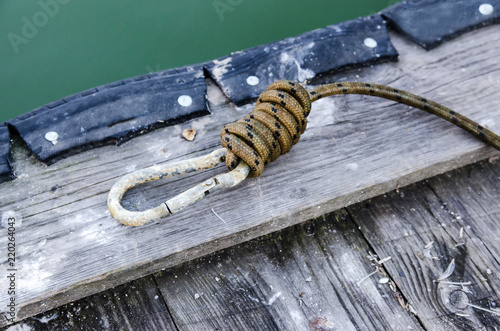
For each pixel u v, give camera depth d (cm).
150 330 66
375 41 77
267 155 67
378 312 67
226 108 73
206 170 69
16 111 100
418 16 79
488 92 75
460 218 71
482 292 67
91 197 68
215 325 66
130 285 68
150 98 72
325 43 76
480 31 79
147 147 71
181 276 68
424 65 77
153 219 64
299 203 68
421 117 73
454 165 72
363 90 72
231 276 68
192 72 75
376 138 72
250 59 76
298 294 67
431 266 69
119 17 102
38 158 70
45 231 66
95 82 99
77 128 71
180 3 104
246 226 67
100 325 66
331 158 71
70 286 64
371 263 69
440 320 66
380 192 71
